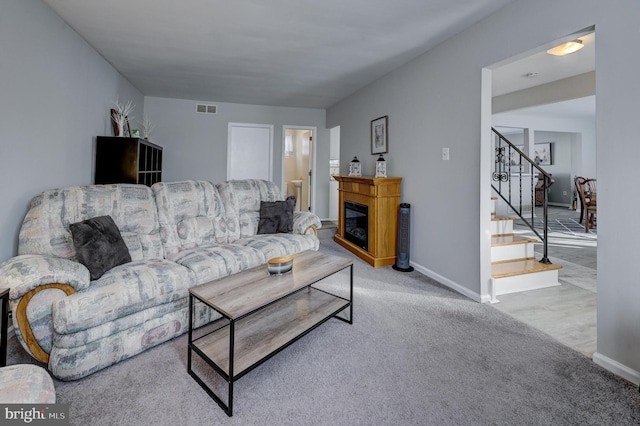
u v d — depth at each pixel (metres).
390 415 1.40
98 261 1.88
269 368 1.75
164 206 2.66
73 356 1.58
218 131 5.84
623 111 1.65
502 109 5.20
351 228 4.55
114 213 2.35
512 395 1.53
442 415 1.40
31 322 1.58
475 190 2.68
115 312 1.71
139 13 2.59
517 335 2.11
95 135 3.39
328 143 6.62
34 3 2.32
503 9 2.40
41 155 2.43
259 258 2.64
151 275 1.93
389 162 4.07
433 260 3.24
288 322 1.94
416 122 3.48
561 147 8.90
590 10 1.81
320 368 1.75
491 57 2.51
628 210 1.64
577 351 1.92
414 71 3.51
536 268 2.99
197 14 2.60
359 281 3.15
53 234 2.02
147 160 4.18
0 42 1.98
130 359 1.81
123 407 1.44
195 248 2.65
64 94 2.76
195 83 4.63
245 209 3.39
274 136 6.20
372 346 1.97
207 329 2.19
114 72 3.94
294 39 3.06
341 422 1.36
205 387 1.57
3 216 2.04
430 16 2.57
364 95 4.77
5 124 2.04
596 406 1.46
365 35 2.94
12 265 1.62
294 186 7.31
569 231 5.59
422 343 2.00
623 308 1.67
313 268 2.12
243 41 3.11
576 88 4.16
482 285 2.65
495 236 3.52
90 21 2.73
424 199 3.36
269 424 1.35
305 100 5.69
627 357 1.65
